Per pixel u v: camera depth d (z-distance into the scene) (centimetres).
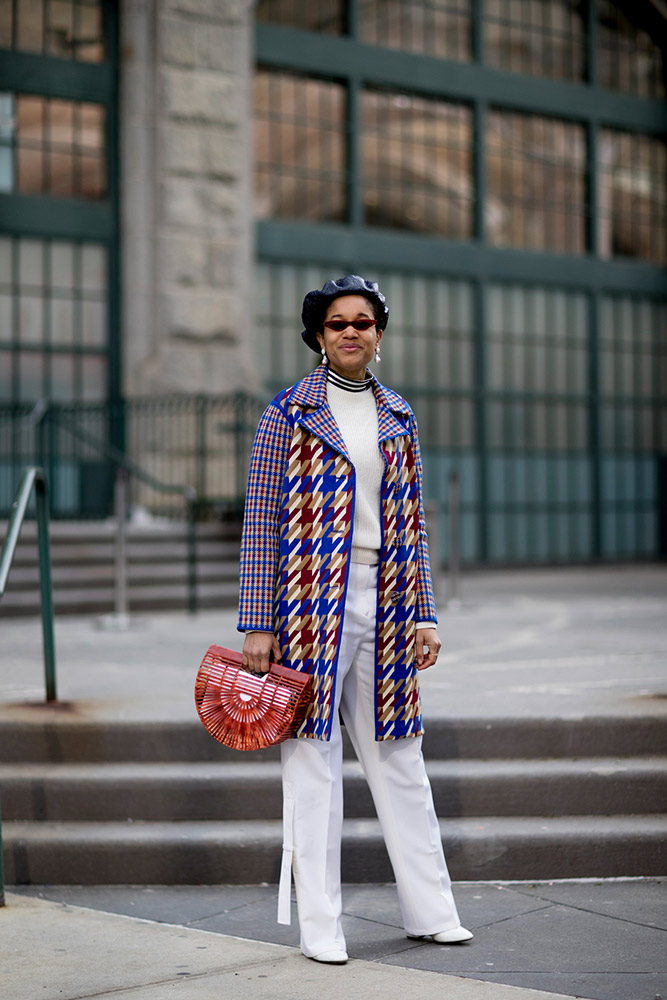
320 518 337
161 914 386
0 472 1227
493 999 304
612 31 1600
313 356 1389
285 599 337
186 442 1256
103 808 443
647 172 1636
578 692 519
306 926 337
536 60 1541
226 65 1291
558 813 442
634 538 1623
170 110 1262
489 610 943
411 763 349
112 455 1005
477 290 1490
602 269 1583
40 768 461
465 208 1495
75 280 1272
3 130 1242
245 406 1248
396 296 1440
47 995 310
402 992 310
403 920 358
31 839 422
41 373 1256
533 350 1538
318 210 1402
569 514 1568
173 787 442
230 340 1296
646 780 444
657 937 356
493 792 441
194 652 674
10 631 789
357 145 1409
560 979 319
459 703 489
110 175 1282
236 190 1299
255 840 420
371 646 345
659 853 421
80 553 974
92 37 1282
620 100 1591
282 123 1376
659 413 1636
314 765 339
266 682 332
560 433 1561
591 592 1145
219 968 331
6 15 1240
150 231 1268
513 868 417
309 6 1395
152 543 1032
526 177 1538
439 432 1469
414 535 349
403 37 1449
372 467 343
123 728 464
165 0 1256
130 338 1270
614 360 1603
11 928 370
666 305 1642
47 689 502
